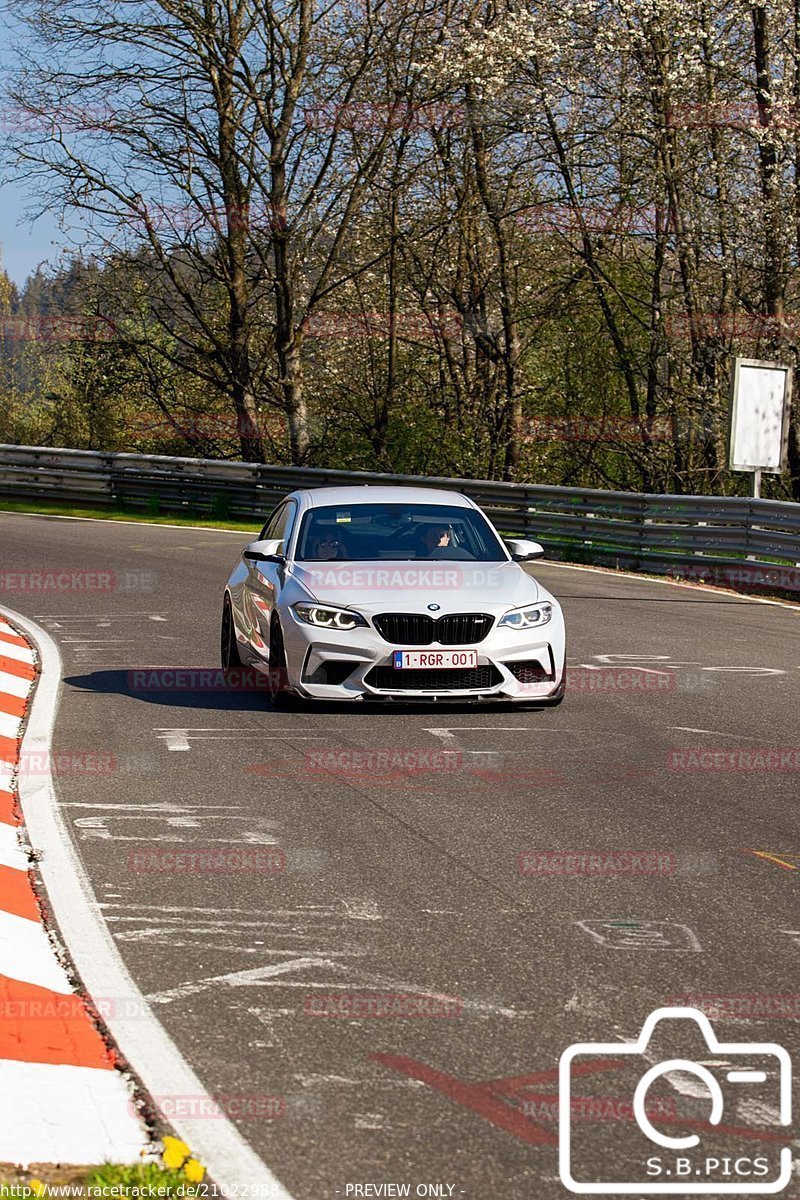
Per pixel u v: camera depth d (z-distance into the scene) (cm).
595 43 2756
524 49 2806
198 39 3130
